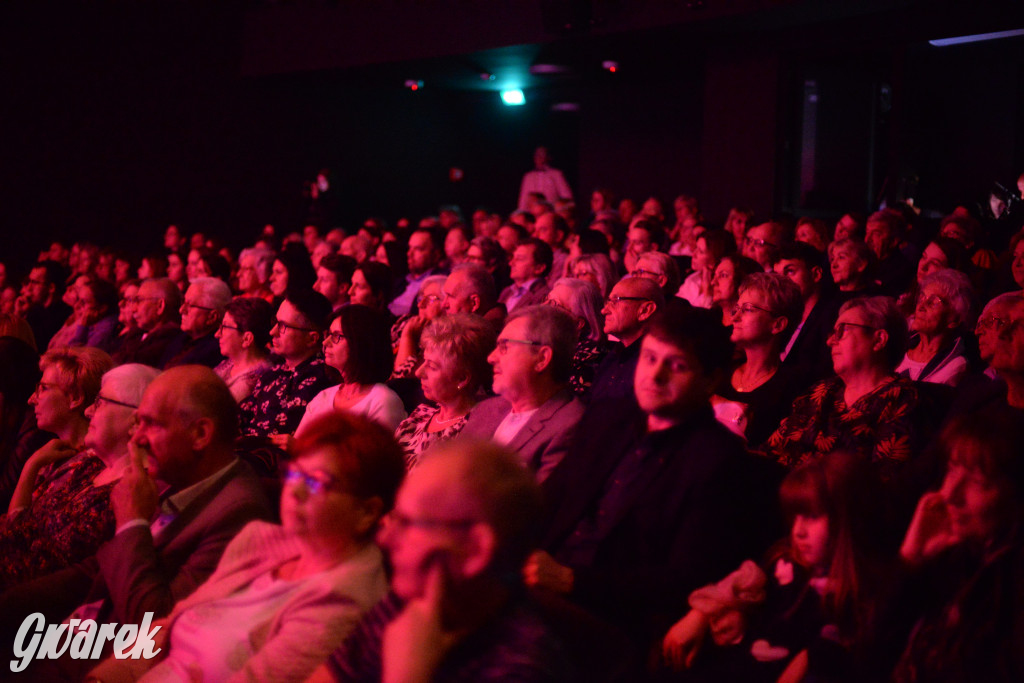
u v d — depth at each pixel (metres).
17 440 3.82
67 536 2.87
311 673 1.86
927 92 9.27
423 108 16.67
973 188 9.77
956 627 1.81
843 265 4.47
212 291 5.23
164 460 2.51
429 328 3.29
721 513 2.10
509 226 6.94
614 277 4.73
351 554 1.99
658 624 2.09
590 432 2.41
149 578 2.34
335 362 3.66
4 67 13.06
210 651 2.07
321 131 15.57
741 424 2.88
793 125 9.84
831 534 1.98
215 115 14.62
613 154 14.37
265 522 2.27
